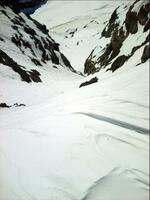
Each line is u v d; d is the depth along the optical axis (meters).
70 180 4.65
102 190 4.23
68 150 5.26
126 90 5.83
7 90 25.28
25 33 57.28
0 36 49.16
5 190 5.12
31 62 45.53
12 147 6.34
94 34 133.12
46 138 5.98
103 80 7.62
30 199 4.68
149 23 37.72
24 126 7.21
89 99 6.60
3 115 10.86
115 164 4.51
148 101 5.16
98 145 5.02
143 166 4.27
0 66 31.59
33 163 5.42
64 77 43.88
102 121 5.50
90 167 4.68
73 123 5.98
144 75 5.88
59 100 8.21
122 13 65.88
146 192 3.94
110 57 44.16
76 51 108.31
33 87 28.89
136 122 4.96
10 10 65.31
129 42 39.94
